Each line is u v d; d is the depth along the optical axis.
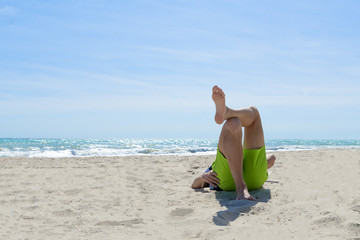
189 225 2.56
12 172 5.37
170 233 2.43
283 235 2.22
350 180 4.06
